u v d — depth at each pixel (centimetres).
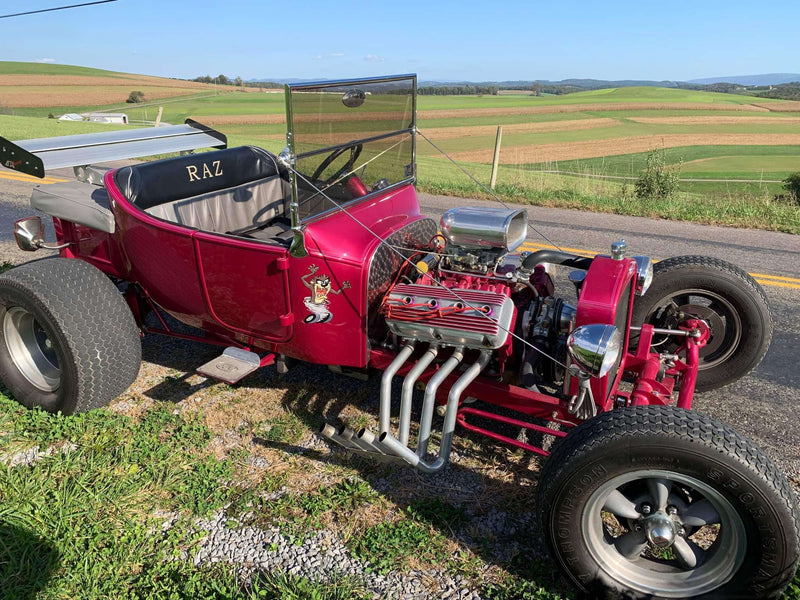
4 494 316
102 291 380
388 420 312
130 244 398
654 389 334
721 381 416
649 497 257
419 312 316
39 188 444
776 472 227
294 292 341
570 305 342
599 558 258
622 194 1278
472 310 308
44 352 403
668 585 255
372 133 364
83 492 321
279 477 339
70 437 367
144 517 309
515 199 1105
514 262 366
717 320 410
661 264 418
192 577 271
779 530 226
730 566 244
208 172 454
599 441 239
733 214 998
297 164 300
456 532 303
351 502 321
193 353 479
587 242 817
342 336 345
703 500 250
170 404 408
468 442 373
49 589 264
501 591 270
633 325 420
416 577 278
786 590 258
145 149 429
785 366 476
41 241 445
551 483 249
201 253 361
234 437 375
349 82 326
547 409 323
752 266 723
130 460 347
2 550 283
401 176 414
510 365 345
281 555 288
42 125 2331
